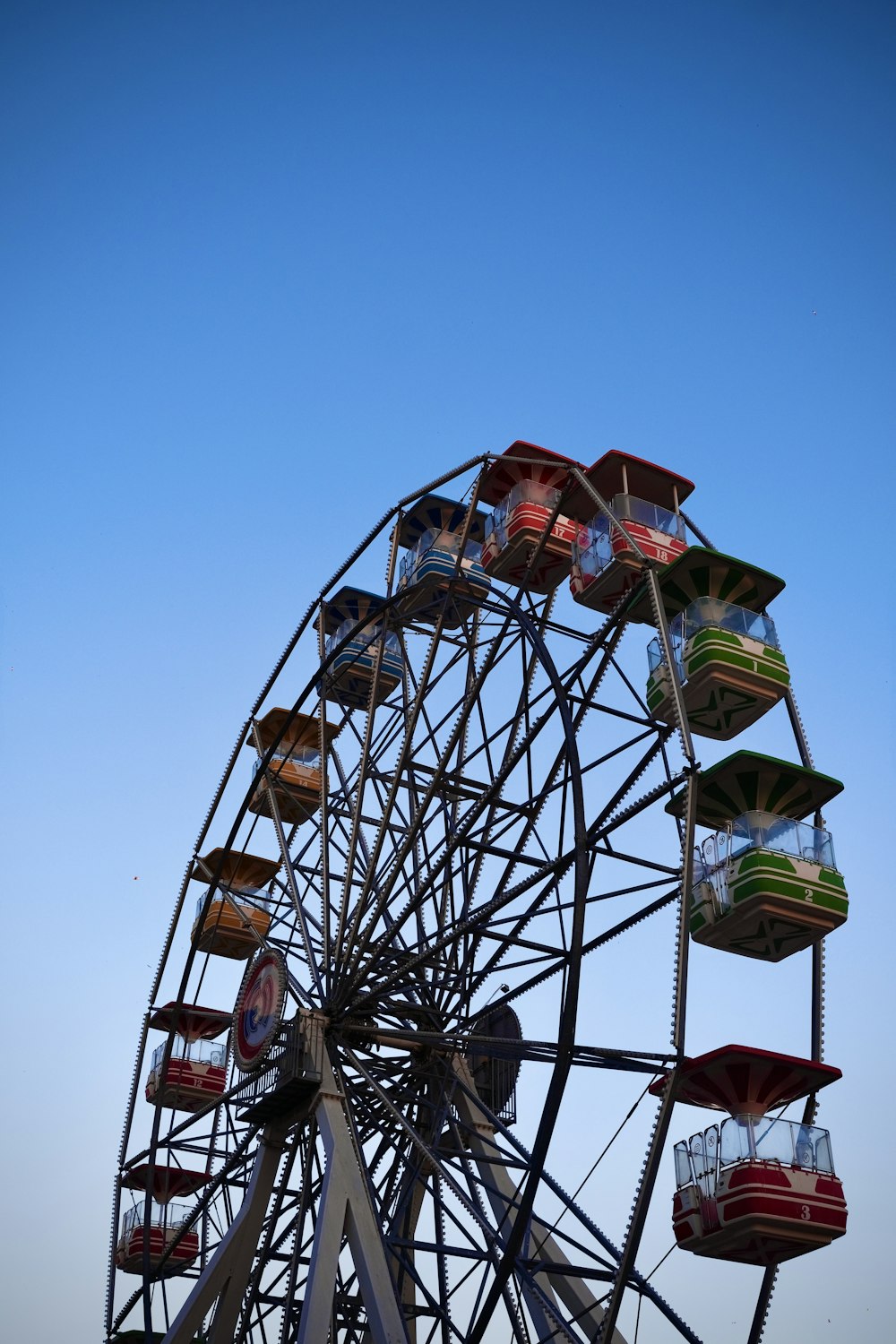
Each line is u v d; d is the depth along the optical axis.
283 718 36.34
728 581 28.56
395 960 27.88
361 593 36.50
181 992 34.22
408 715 30.31
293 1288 26.38
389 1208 27.33
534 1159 21.12
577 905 21.97
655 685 29.09
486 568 32.22
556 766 26.75
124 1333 32.34
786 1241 23.88
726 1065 25.16
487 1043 24.31
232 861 35.94
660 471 30.53
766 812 27.50
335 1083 26.19
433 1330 24.11
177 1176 35.19
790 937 26.84
